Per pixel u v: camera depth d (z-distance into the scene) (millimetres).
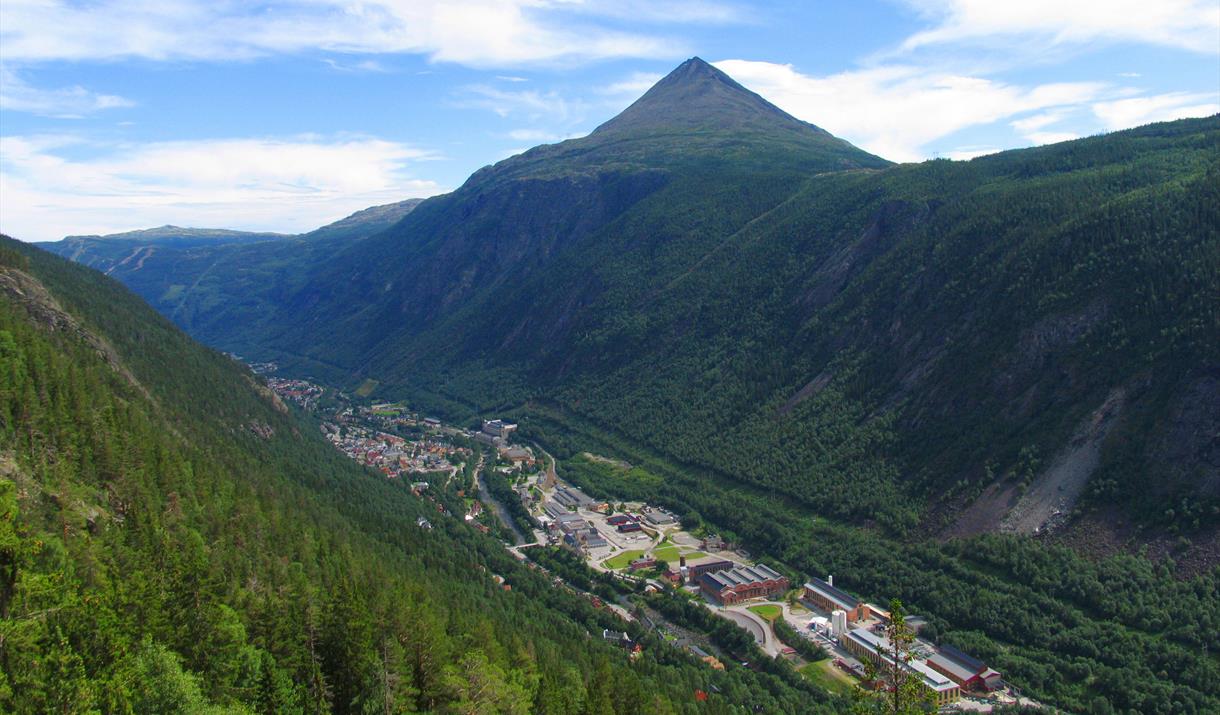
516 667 90750
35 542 62062
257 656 68875
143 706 56594
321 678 71375
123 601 66375
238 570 91625
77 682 53281
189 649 66562
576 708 85812
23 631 54094
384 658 73500
